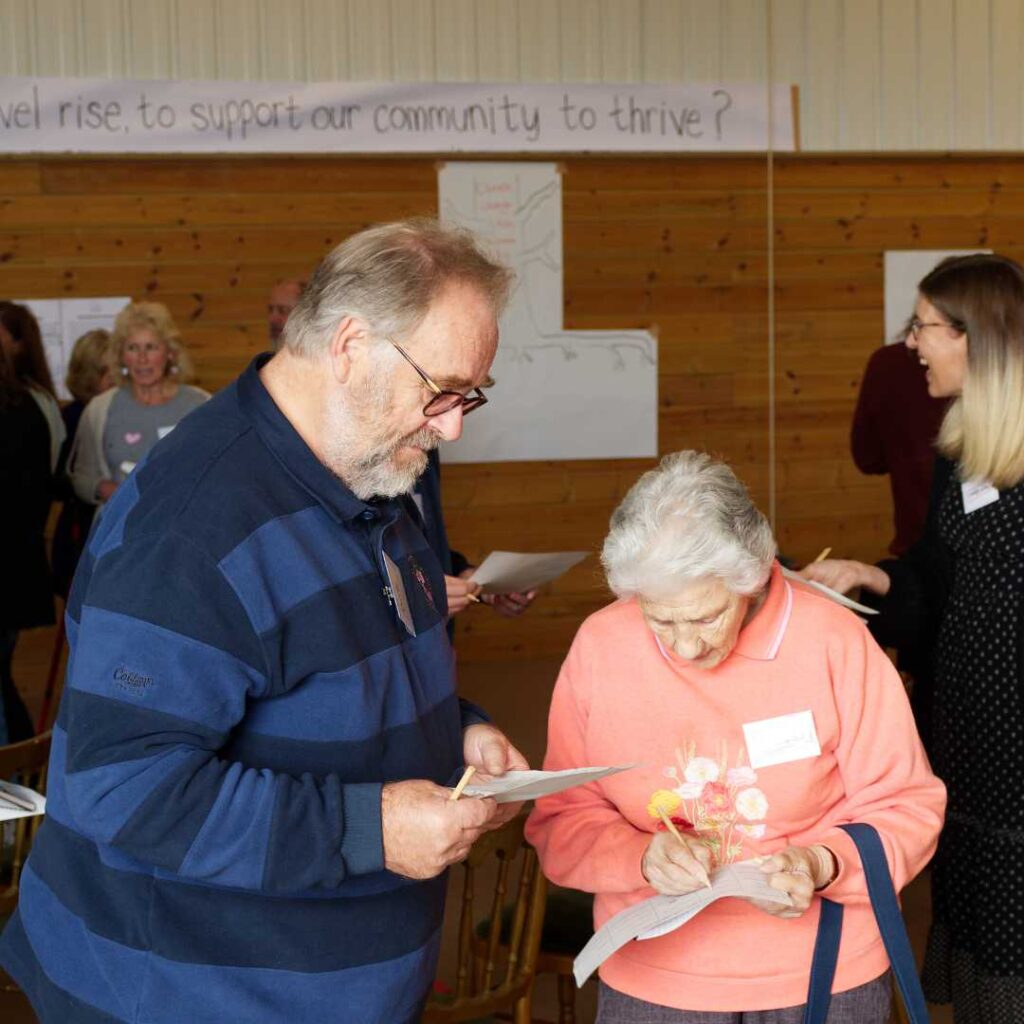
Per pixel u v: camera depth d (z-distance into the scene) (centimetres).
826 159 648
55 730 158
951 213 664
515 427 631
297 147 592
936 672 254
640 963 184
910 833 179
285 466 150
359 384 147
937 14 651
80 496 467
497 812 158
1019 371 238
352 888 153
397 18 600
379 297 144
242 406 153
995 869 241
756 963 180
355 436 150
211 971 146
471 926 219
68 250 579
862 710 184
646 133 627
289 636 146
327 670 148
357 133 598
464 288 148
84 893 150
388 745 156
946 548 256
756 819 183
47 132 568
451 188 611
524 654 644
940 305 250
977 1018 248
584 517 643
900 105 652
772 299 647
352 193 603
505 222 619
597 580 204
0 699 435
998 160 666
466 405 156
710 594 172
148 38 577
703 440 652
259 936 148
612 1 620
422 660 165
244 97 586
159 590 140
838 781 188
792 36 639
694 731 185
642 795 186
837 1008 182
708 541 169
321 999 151
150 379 465
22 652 577
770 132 639
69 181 576
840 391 664
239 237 595
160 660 139
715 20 631
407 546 173
